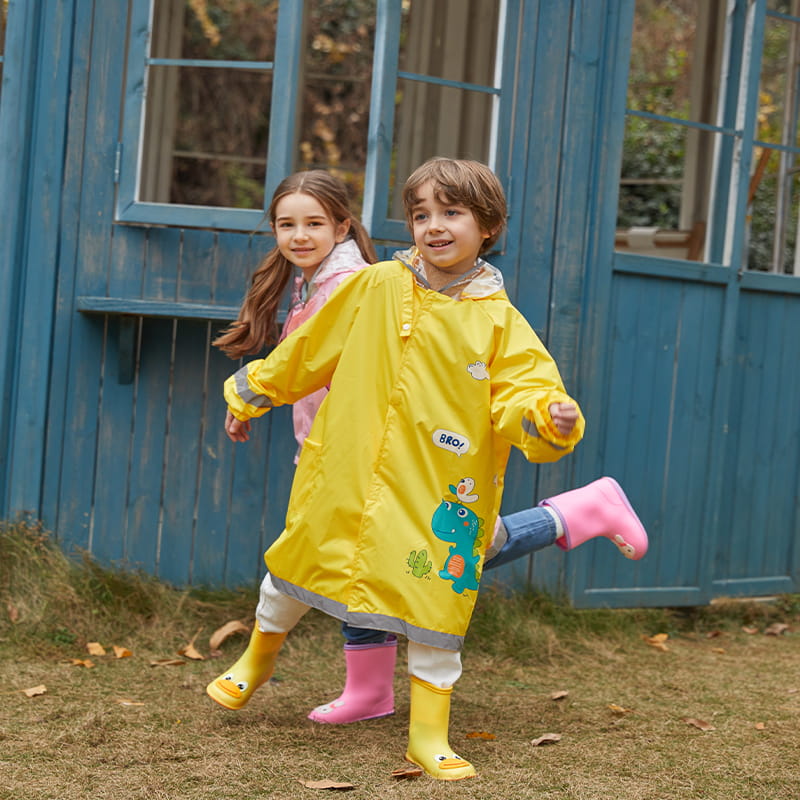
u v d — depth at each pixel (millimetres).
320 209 2967
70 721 2768
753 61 4266
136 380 3875
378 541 2471
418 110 6188
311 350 2652
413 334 2510
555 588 4012
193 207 3787
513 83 3896
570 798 2348
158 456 3885
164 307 3643
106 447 3869
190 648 3434
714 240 4438
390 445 2502
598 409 4031
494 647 3639
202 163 10945
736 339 4391
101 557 3865
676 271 4152
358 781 2418
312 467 2596
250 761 2529
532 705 3105
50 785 2322
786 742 2812
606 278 4016
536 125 3916
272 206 3035
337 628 3715
